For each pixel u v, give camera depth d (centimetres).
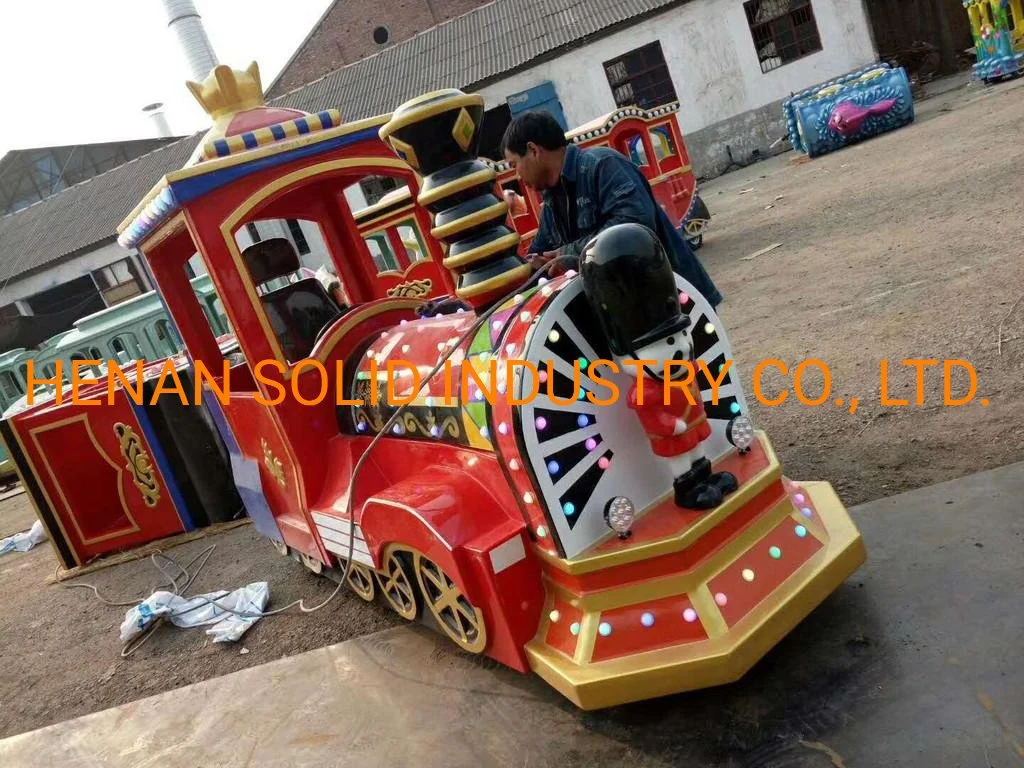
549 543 219
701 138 1848
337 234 373
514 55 1902
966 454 305
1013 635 207
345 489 307
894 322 469
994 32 1388
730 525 217
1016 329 396
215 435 539
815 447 351
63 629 451
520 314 224
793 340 503
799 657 224
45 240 2122
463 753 231
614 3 1911
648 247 197
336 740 259
